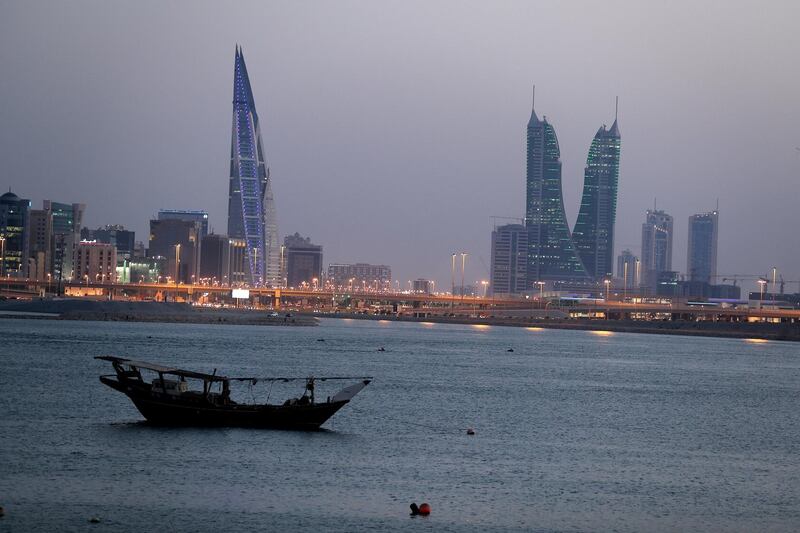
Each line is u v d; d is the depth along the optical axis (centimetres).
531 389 19438
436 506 8981
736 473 11000
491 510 8938
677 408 17125
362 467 10406
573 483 10112
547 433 13338
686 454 12131
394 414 14562
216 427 12188
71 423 12438
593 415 15538
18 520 8162
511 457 11369
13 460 10175
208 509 8606
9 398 14750
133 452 10681
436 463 10812
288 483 9594
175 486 9325
